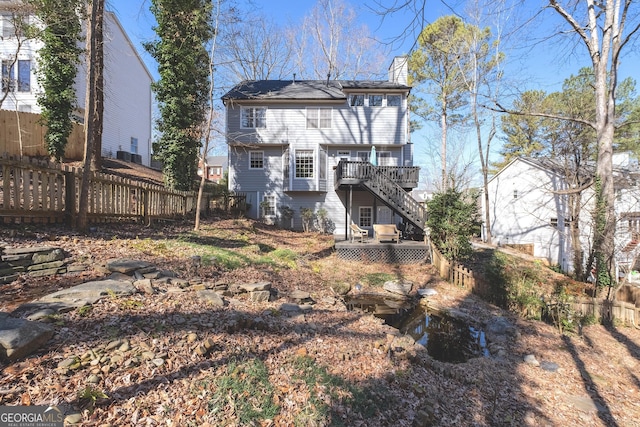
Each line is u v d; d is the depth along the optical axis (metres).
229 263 7.19
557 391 5.16
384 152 20.58
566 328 7.68
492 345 6.74
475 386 4.83
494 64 19.84
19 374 2.46
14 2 11.59
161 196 10.70
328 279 9.98
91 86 6.71
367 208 20.52
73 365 2.67
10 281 4.11
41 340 2.81
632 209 14.98
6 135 12.10
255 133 19.95
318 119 20.09
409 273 11.99
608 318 8.30
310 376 3.61
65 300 3.66
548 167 20.19
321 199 20.53
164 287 4.85
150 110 25.55
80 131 15.50
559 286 10.25
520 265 13.09
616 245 12.93
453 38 20.12
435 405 3.91
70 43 12.46
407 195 15.20
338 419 3.09
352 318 6.35
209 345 3.42
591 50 11.54
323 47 29.52
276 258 9.98
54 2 10.02
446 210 12.74
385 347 5.12
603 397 5.10
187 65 15.06
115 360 2.86
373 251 13.30
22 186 5.72
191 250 7.41
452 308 8.94
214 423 2.56
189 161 15.97
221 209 17.92
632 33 10.09
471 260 13.05
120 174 14.55
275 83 22.55
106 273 4.80
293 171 19.92
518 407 4.52
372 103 20.31
